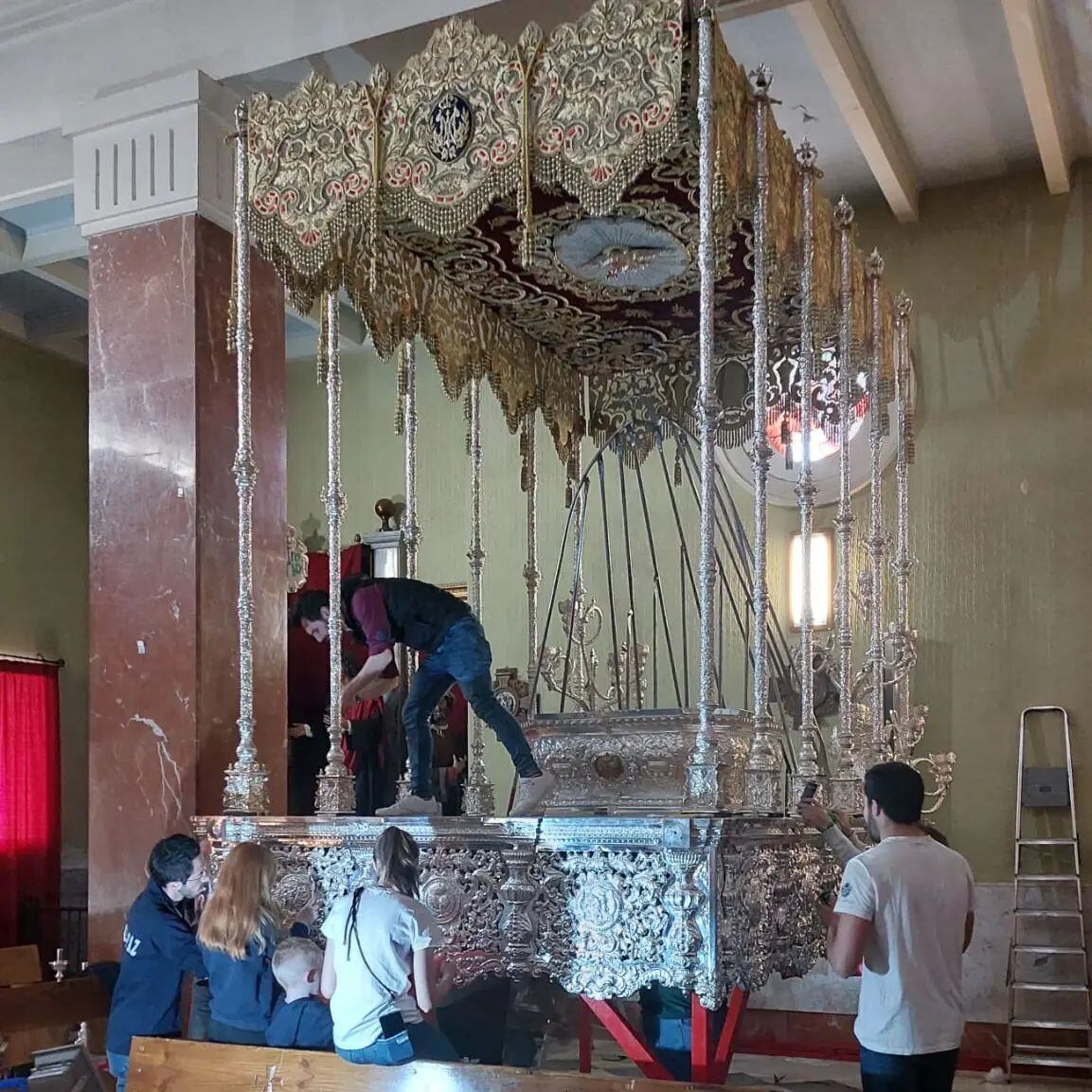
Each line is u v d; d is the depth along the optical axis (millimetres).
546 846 5180
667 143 4977
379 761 10555
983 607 9297
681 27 5016
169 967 5547
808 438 6332
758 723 5688
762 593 5746
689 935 4867
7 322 12547
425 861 5410
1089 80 8258
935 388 9617
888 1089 4414
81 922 12352
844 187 9898
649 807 6801
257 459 7816
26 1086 5422
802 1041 9227
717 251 6320
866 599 8758
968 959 8922
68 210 10547
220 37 7742
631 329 7906
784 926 5625
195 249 7555
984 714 9203
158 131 7691
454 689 10844
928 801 9211
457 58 5484
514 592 10938
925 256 9773
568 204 6137
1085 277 9312
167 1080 4812
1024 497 9289
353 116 5750
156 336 7578
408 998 5207
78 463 13453
